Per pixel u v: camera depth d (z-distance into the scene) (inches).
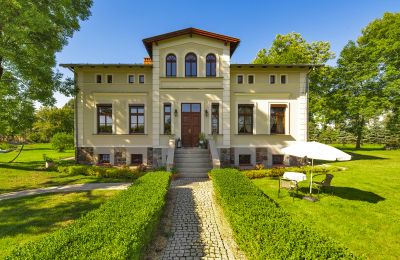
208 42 566.3
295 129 594.9
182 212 270.7
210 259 174.1
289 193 342.6
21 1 403.5
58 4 480.1
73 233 134.3
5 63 496.4
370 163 622.8
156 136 557.6
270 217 166.9
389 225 232.4
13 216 249.8
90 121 584.7
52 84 530.6
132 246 122.0
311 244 125.0
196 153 524.7
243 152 584.7
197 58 564.7
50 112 1518.2
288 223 154.5
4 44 430.6
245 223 154.6
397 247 191.0
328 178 331.6
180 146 558.3
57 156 875.4
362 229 222.5
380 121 1424.7
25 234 207.8
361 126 1089.4
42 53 474.9
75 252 113.8
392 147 1106.1
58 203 293.7
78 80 582.2
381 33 932.6
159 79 560.1
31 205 285.9
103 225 146.0
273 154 587.8
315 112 1055.0
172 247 190.9
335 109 1023.6
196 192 353.4
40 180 429.4
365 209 276.1
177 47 565.0
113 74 586.9
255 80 590.2
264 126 592.4
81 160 581.3
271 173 460.1
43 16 412.8
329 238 134.3
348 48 1012.5
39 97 537.6
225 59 564.7
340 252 118.3
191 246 192.9
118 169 464.1
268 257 115.3
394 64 883.4
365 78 912.3
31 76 485.4
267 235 135.8
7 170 511.8
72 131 1588.3
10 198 315.9
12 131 575.8
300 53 948.6
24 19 406.0
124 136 584.7
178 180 435.5
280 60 956.6
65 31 521.3
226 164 560.7
